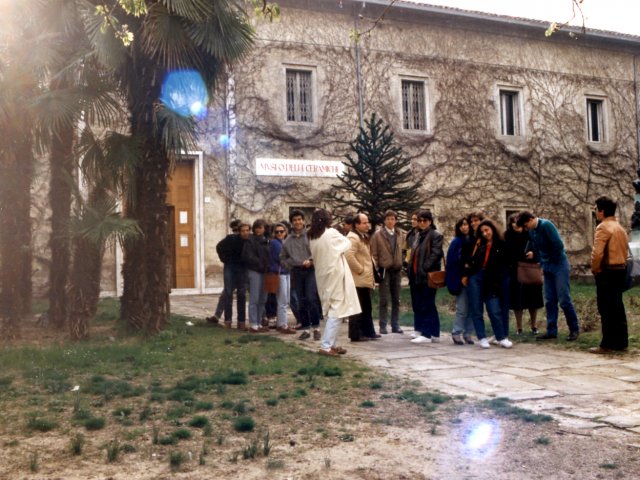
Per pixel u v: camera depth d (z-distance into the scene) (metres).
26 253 12.18
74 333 9.73
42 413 5.55
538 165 24.34
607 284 8.70
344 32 21.45
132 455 4.46
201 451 4.54
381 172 17.06
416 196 17.69
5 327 9.76
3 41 9.72
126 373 7.28
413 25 22.53
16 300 9.89
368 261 10.16
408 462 4.34
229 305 11.41
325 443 4.75
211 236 19.66
